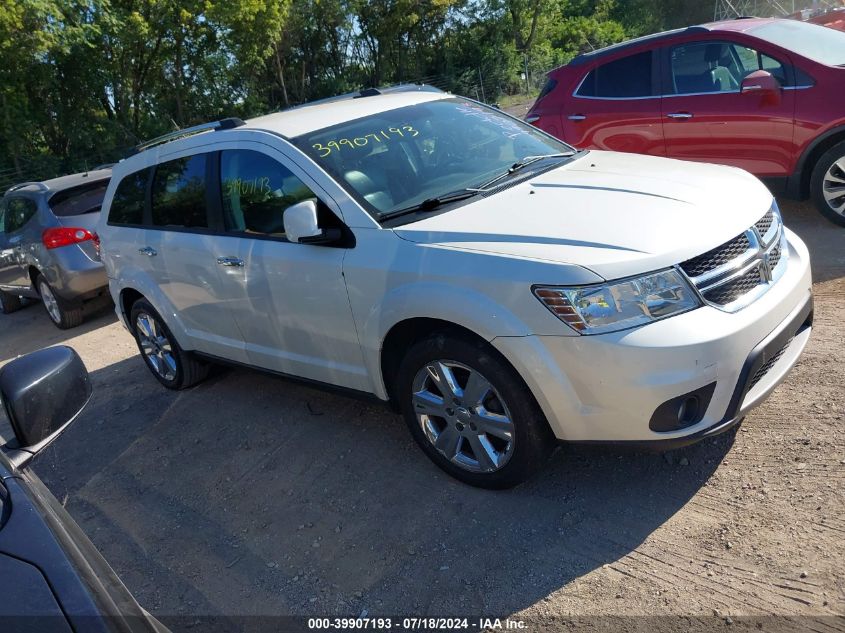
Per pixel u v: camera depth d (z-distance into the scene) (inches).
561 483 132.5
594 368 110.3
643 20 1608.0
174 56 1205.1
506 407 122.1
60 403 83.4
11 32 902.4
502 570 113.8
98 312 353.4
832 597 96.7
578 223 121.0
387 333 134.7
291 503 144.6
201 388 213.9
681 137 259.9
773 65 237.8
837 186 232.4
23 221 337.7
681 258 112.7
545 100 297.7
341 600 114.7
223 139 169.3
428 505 133.5
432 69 1674.5
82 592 59.7
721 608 98.7
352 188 142.4
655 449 113.5
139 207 200.4
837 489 115.7
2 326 377.1
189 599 122.6
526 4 1654.8
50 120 1117.7
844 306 178.1
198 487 158.7
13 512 69.2
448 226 128.9
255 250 157.1
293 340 157.8
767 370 123.0
